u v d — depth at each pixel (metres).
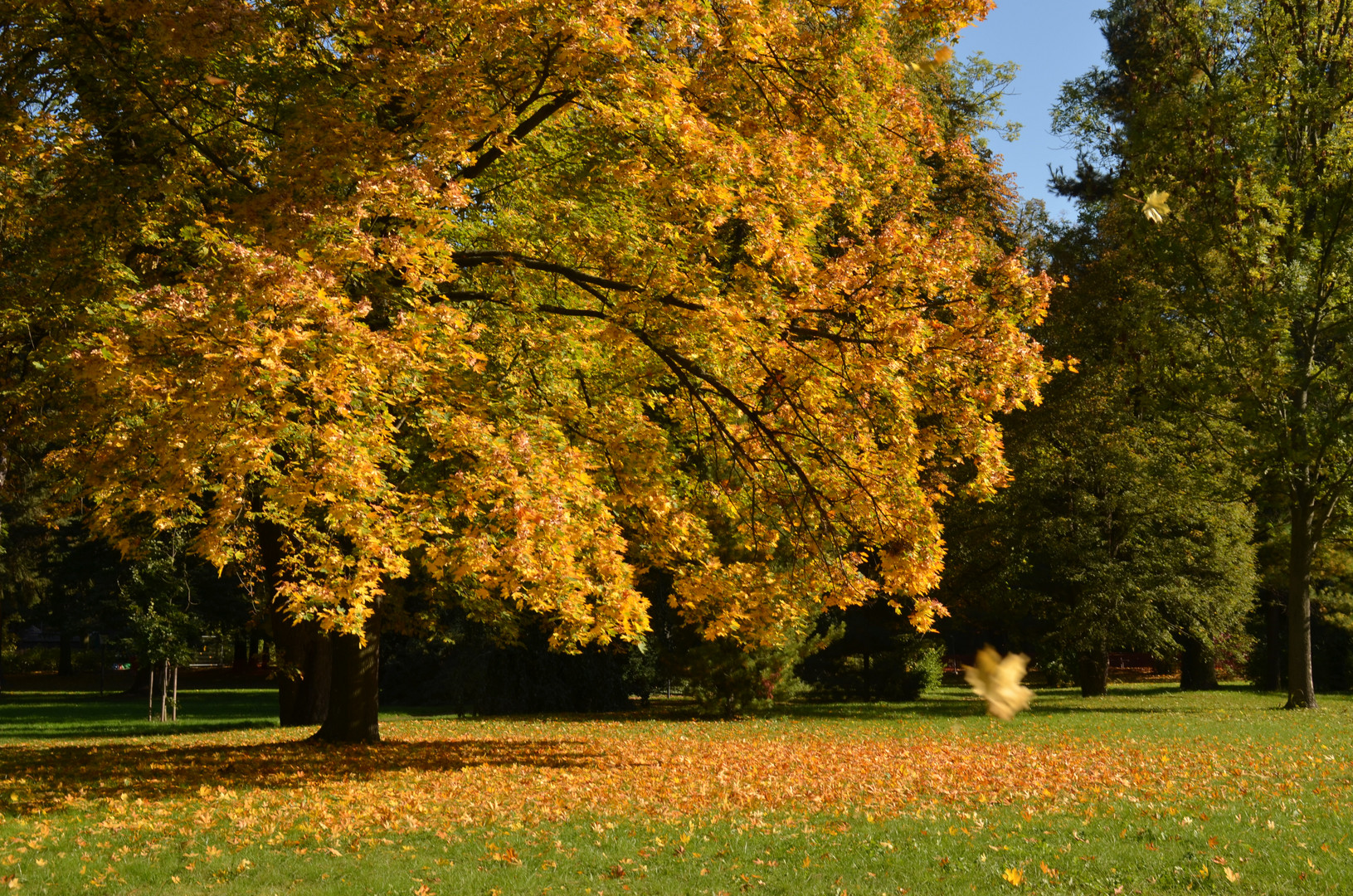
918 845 7.69
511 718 23.14
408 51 10.02
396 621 19.75
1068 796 9.96
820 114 12.41
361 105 10.38
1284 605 30.81
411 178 8.81
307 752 14.72
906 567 11.12
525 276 12.32
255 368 7.60
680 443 13.73
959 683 37.12
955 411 10.70
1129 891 6.32
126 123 11.42
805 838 8.13
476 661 24.62
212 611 30.53
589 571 10.96
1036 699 27.48
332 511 8.61
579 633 11.25
